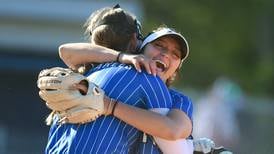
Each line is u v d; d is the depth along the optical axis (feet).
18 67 124.57
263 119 108.06
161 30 32.91
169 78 33.71
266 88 215.10
